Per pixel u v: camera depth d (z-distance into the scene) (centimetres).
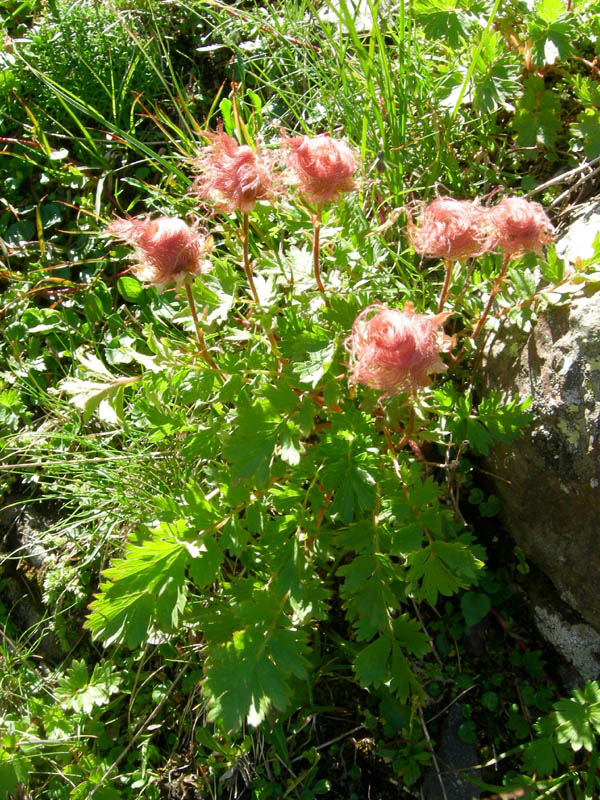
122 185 49
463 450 36
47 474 40
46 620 40
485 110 40
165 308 44
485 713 34
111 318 45
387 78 39
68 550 41
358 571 29
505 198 29
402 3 39
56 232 49
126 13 50
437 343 28
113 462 39
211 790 35
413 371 26
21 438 42
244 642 28
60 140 50
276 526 30
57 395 44
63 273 48
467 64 41
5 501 43
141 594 28
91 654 39
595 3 41
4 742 34
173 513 30
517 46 42
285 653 28
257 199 28
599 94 40
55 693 36
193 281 29
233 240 37
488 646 35
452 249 29
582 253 34
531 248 29
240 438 29
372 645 29
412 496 30
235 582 32
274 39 48
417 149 42
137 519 37
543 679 34
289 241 40
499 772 33
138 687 38
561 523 33
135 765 36
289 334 31
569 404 31
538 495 33
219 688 27
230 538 30
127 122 50
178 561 29
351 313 31
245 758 35
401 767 33
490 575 36
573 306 32
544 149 42
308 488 33
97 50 49
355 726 35
